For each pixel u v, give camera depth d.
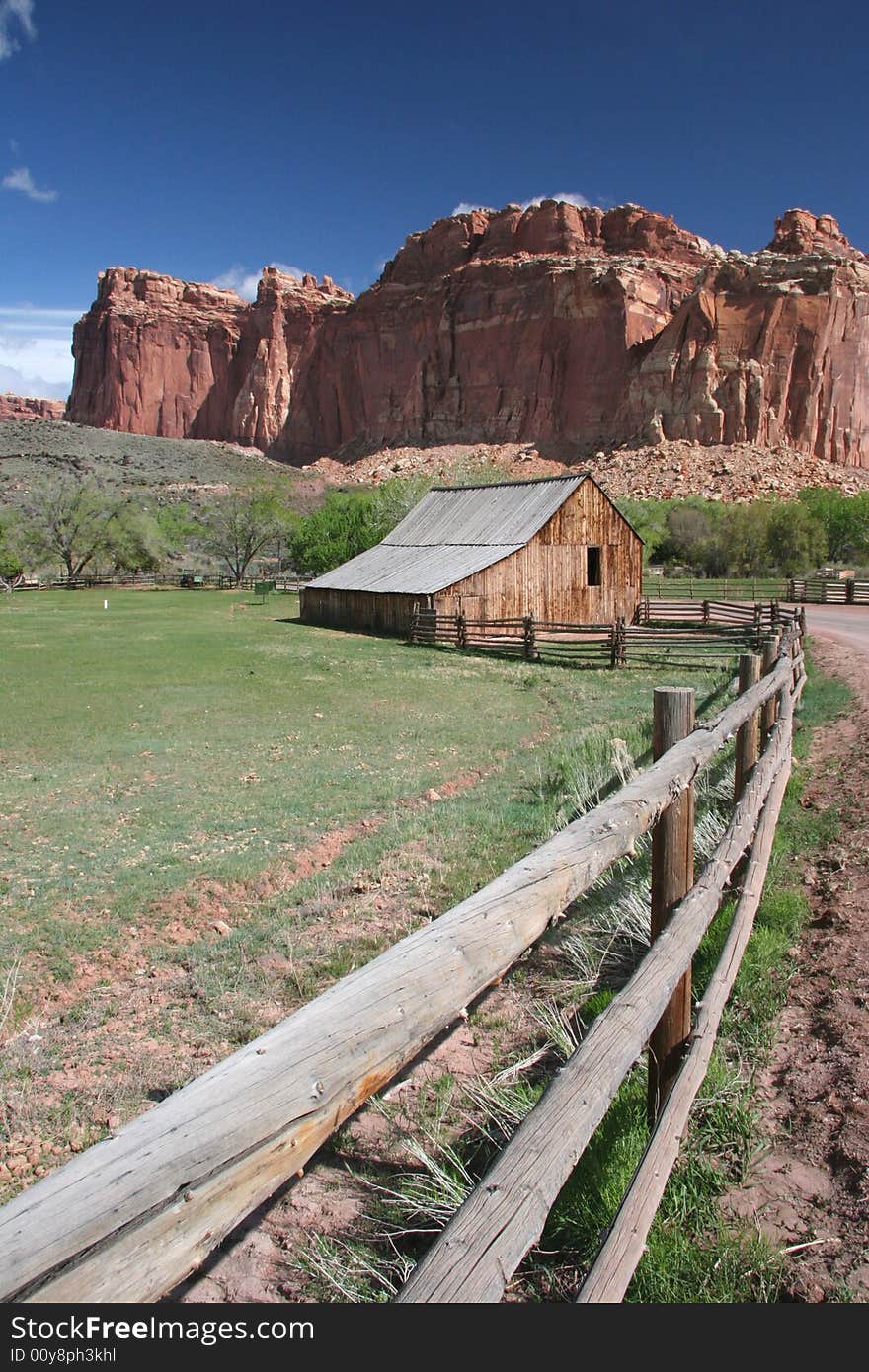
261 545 59.22
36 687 17.69
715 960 4.50
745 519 54.47
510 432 130.12
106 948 5.80
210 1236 1.17
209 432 175.12
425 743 12.44
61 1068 4.32
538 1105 2.03
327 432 165.25
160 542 62.88
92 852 7.75
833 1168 3.09
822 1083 3.57
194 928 6.14
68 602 44.44
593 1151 3.11
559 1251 2.81
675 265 130.62
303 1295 2.73
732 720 4.98
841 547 57.47
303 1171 3.45
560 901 2.31
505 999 4.77
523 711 15.27
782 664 8.87
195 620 34.88
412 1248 2.97
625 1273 2.12
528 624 23.59
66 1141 3.73
